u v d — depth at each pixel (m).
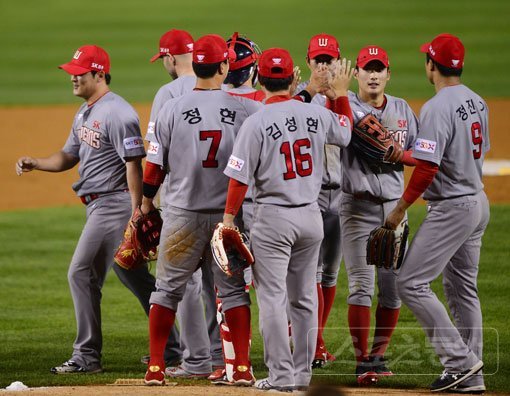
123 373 27.84
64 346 31.03
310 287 24.22
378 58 26.95
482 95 87.00
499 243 42.91
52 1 158.62
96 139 28.05
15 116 83.56
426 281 24.73
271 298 23.55
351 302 27.16
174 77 29.98
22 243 45.75
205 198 24.36
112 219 28.28
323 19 134.12
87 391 23.58
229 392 23.31
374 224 27.14
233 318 24.61
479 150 24.72
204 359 27.28
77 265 28.09
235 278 24.62
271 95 23.64
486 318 32.88
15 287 38.59
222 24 130.62
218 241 23.00
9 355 29.92
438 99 24.34
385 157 25.97
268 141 23.11
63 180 62.34
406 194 24.39
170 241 24.59
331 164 28.53
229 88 27.52
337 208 29.23
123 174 28.50
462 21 130.75
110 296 38.16
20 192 58.72
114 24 136.38
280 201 23.34
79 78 28.19
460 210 24.52
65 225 49.56
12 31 133.88
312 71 28.64
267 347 23.62
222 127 24.25
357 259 27.19
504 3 145.12
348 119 24.45
